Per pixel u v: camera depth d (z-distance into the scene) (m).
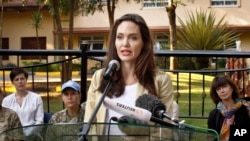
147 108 1.90
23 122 4.68
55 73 14.65
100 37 23.77
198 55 4.32
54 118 4.25
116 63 2.22
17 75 4.78
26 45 24.67
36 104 4.79
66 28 22.91
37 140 1.85
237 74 5.78
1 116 4.02
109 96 2.27
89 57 4.47
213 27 19.53
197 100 8.45
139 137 1.75
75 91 4.20
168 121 1.87
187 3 22.52
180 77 10.02
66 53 4.48
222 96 4.14
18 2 23.50
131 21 2.31
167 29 22.47
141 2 23.02
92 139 1.77
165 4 22.88
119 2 23.08
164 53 4.36
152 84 2.31
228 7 22.58
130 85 2.31
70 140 1.82
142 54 2.34
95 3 16.62
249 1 22.45
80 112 4.26
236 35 19.89
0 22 21.91
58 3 13.91
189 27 18.09
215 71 4.92
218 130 4.16
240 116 4.09
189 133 1.76
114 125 1.79
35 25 21.83
